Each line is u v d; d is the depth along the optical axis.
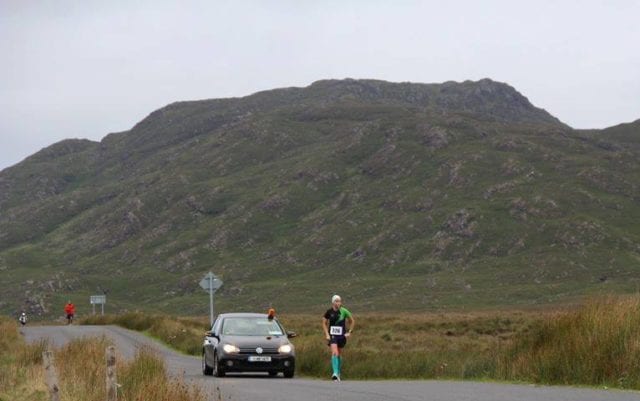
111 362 15.05
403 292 195.50
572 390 19.78
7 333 50.31
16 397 21.52
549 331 24.50
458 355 31.14
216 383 25.59
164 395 17.33
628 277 191.12
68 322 84.25
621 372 20.69
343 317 27.31
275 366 28.92
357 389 22.20
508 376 23.92
